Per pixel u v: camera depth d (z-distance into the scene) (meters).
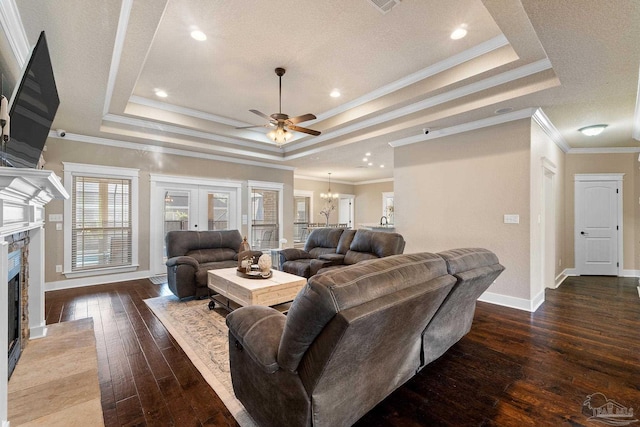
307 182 10.45
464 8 2.50
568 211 5.86
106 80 3.02
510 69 3.14
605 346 2.65
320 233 5.36
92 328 3.02
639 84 2.87
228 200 6.55
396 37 2.92
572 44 2.28
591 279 5.48
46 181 1.78
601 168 5.77
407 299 1.37
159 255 5.61
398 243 4.10
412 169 4.87
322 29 2.80
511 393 1.96
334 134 5.45
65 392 1.94
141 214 5.40
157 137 5.12
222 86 4.05
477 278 2.02
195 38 2.94
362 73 3.67
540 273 4.06
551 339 2.80
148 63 3.42
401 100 3.97
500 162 3.86
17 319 2.37
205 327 3.06
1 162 1.58
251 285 3.04
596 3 1.85
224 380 2.10
